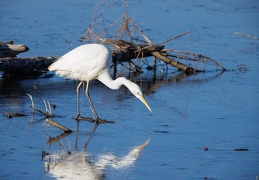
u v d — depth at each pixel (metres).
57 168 10.77
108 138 12.73
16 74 18.36
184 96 16.81
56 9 29.06
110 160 11.32
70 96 16.27
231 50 23.45
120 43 19.95
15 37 23.11
